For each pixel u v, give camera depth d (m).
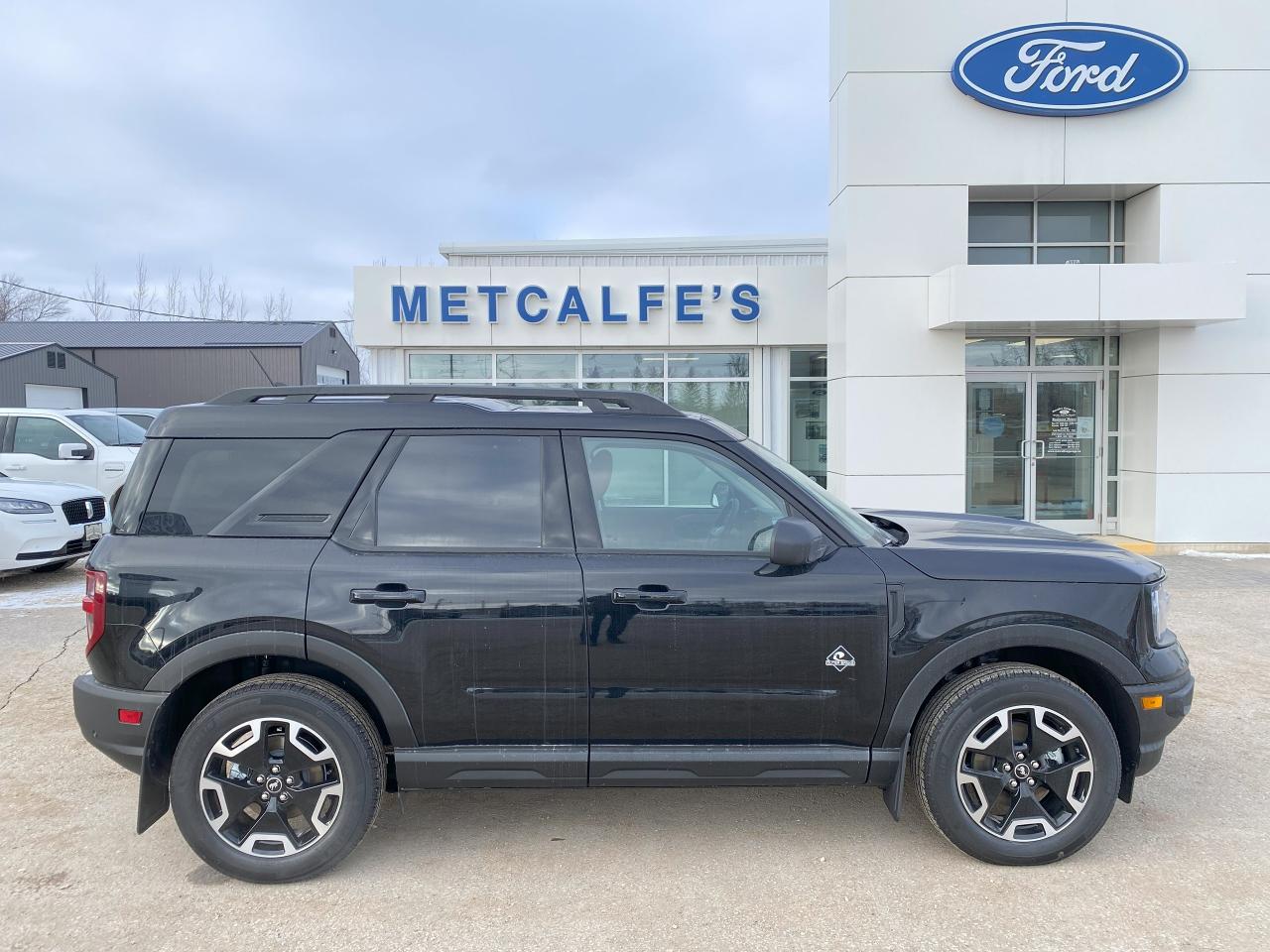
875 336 11.01
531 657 3.34
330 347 36.91
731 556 3.45
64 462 11.91
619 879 3.39
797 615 3.37
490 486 3.50
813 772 3.44
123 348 32.03
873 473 11.09
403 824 3.88
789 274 13.15
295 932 3.03
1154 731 3.47
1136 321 10.49
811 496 3.60
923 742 3.46
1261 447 10.98
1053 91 10.72
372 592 3.30
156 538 3.40
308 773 3.34
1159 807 3.99
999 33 10.66
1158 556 10.75
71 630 7.24
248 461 3.50
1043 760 3.42
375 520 3.44
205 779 3.29
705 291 13.16
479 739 3.39
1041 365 12.05
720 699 3.38
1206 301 10.12
